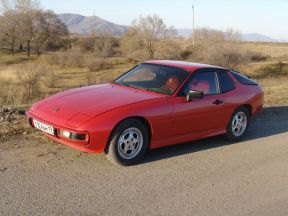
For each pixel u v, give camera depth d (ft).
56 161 18.58
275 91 49.39
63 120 17.62
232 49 134.51
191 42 185.98
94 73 123.65
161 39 191.11
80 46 213.46
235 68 129.08
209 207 15.34
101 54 184.03
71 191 15.67
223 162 20.61
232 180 18.29
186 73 21.72
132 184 16.84
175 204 15.35
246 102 24.35
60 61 151.53
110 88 21.30
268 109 34.73
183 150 21.97
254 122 29.94
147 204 15.15
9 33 224.94
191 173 18.71
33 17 228.84
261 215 15.01
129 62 168.76
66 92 20.95
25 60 184.44
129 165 18.86
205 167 19.66
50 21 238.48
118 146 18.17
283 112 34.14
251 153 22.49
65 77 109.29
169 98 20.10
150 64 23.40
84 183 16.51
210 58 134.62
